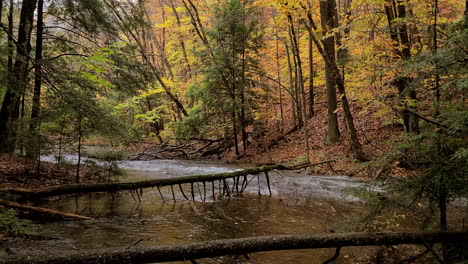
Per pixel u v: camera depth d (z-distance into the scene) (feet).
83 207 27.32
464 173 10.41
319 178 41.39
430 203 11.61
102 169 36.11
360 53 37.83
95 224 22.70
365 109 46.01
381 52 34.76
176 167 54.85
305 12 37.40
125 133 37.63
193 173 47.19
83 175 37.70
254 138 70.79
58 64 38.55
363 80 39.75
